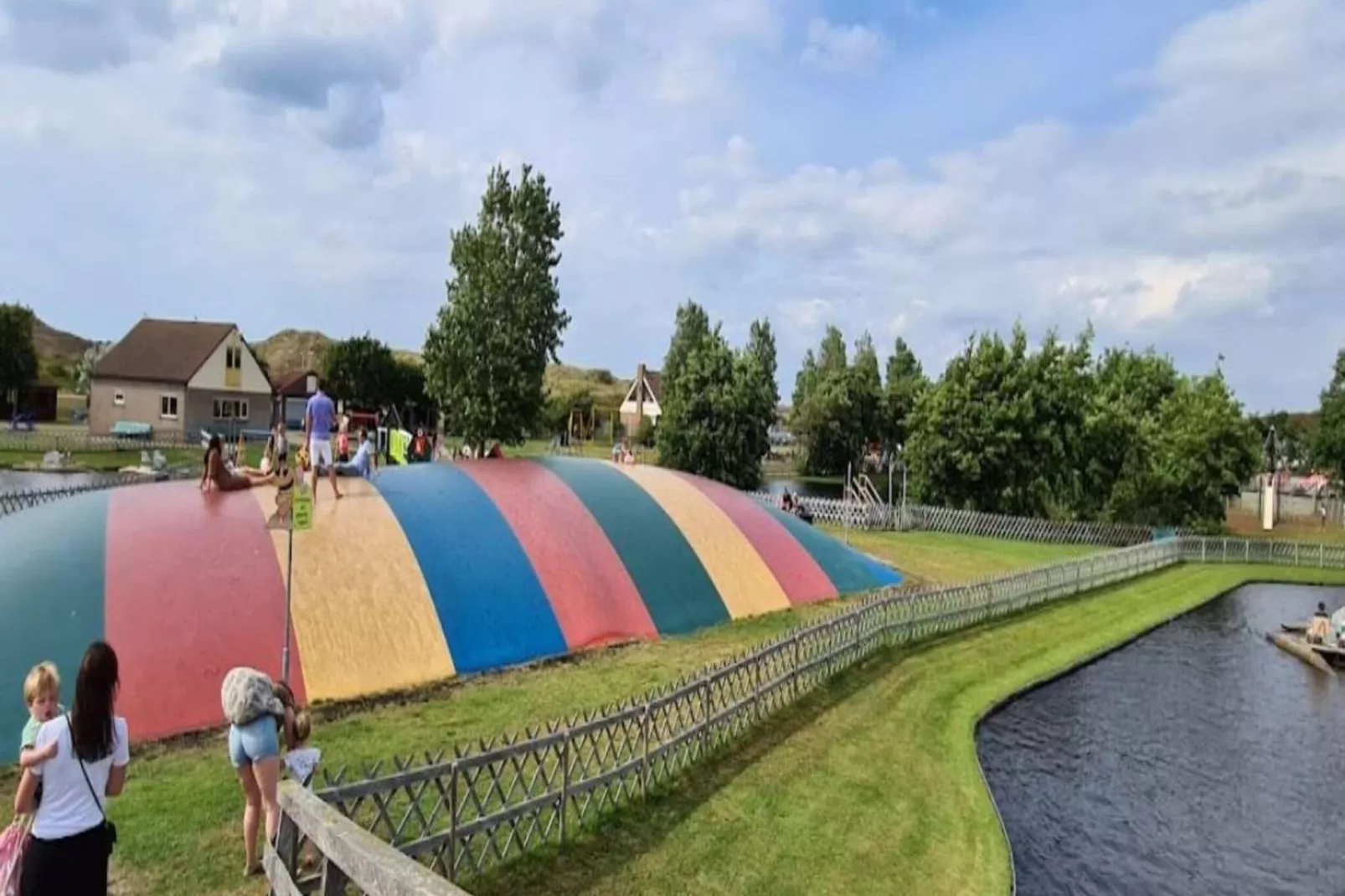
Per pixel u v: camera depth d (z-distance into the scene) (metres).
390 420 77.25
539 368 44.84
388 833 9.35
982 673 21.91
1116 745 18.70
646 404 110.38
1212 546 47.78
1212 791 16.77
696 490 29.09
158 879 8.91
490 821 9.59
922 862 11.74
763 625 22.73
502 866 9.73
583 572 21.27
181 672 13.95
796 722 16.11
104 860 6.76
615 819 11.27
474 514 21.56
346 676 15.38
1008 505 51.25
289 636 14.72
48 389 87.75
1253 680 24.70
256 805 8.84
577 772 11.09
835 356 112.50
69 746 6.65
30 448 58.03
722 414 55.16
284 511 13.72
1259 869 13.91
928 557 38.38
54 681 7.23
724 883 10.17
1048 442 51.28
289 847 7.20
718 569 24.52
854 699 18.00
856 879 10.89
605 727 11.40
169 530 17.23
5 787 11.23
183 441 68.88
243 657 14.69
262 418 77.94
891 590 28.53
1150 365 67.44
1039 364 51.91
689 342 105.69
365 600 17.05
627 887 9.78
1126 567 38.81
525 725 14.07
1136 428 54.81
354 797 8.39
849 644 19.83
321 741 13.00
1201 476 56.50
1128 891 12.91
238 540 17.31
